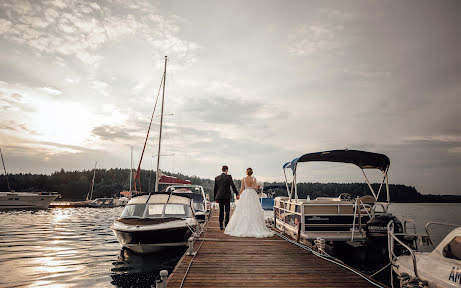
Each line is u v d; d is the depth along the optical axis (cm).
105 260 855
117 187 11044
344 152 846
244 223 896
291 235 927
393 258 535
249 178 957
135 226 857
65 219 2328
